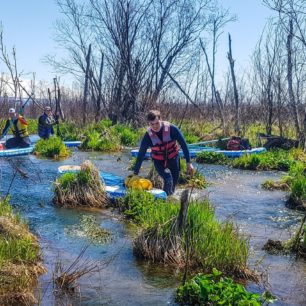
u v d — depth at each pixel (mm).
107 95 18156
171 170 5578
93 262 3768
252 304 2807
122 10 16797
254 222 5219
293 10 8391
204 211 4086
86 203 5555
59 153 9992
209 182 7508
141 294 3217
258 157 9195
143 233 4035
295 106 11289
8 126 10273
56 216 5109
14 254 3570
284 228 4980
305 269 3770
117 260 3830
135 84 16656
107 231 4598
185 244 3814
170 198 5586
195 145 11547
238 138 10961
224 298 2893
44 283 3324
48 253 3939
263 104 14289
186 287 3104
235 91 13648
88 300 3102
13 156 9828
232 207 5906
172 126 5418
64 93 20922
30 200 5797
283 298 3227
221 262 3611
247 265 3777
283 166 9133
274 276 3609
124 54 16844
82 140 12273
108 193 5688
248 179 8000
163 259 3809
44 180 7117
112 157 10297
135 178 5723
